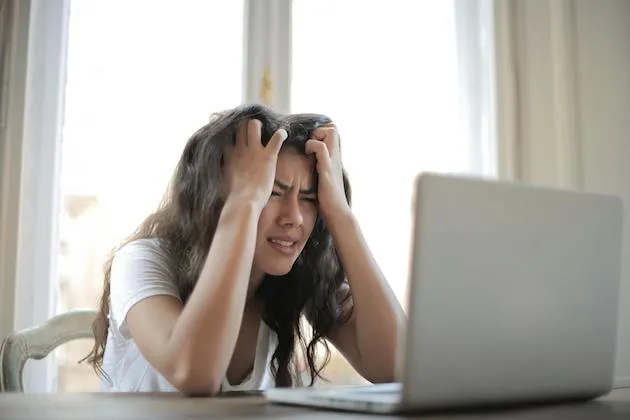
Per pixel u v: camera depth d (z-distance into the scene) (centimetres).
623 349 208
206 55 196
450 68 218
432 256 60
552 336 69
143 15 193
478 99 217
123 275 112
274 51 198
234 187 111
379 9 214
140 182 188
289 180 118
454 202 61
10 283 165
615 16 222
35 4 179
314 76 205
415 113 213
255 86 195
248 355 129
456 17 220
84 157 185
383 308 118
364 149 208
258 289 131
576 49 219
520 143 212
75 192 183
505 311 65
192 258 118
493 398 65
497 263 64
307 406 72
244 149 117
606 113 218
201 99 194
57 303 178
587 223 71
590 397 77
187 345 90
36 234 176
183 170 126
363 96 209
